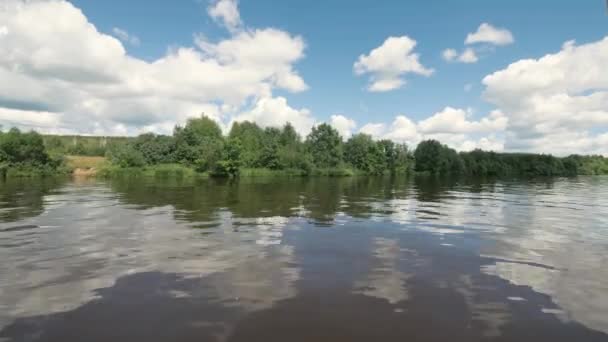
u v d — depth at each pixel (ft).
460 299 24.82
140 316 21.52
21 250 36.40
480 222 56.59
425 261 34.24
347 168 301.43
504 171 343.26
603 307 23.72
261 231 47.34
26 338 18.80
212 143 238.27
